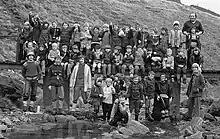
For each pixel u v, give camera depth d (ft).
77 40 55.31
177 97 54.75
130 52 53.88
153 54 53.93
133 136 38.40
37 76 50.72
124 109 44.24
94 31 57.11
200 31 56.34
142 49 54.24
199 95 48.70
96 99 49.29
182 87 87.10
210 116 49.57
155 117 50.96
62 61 53.26
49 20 102.47
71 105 52.60
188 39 55.47
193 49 54.03
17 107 53.36
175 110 54.49
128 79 53.11
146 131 41.19
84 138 35.91
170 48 54.75
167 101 50.67
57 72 50.85
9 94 53.98
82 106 59.93
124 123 44.34
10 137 34.99
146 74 53.72
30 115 47.88
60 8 116.06
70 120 47.75
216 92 75.25
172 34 55.47
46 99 54.29
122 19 132.67
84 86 52.03
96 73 54.03
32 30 56.29
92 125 44.42
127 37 56.13
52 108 52.42
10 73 69.62
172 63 53.06
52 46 53.06
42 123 43.91
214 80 95.50
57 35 56.24
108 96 48.60
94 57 54.24
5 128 38.11
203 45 139.85
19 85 57.21
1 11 92.73
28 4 102.42
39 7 106.11
